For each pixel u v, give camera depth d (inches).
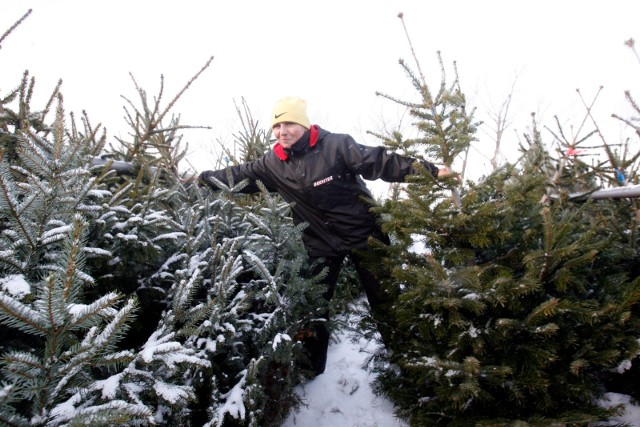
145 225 75.9
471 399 71.2
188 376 67.3
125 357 46.7
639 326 68.8
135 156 117.2
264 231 100.1
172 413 59.6
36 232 55.4
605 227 105.3
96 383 49.5
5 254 52.0
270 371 90.2
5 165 54.3
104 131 105.7
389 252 91.0
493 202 85.7
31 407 42.3
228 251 85.4
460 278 72.4
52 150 58.9
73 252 41.7
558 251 67.9
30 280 54.1
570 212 107.7
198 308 63.1
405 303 82.0
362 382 115.6
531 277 69.9
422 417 75.0
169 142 134.4
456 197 85.9
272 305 92.4
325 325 101.5
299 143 103.3
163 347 52.9
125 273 76.3
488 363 72.7
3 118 90.5
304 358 103.0
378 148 98.7
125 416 40.1
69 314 41.2
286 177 108.4
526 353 69.8
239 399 70.3
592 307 69.7
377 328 97.4
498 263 84.6
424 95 84.1
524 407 71.3
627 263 95.0
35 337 57.0
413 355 83.7
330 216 106.6
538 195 84.9
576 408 67.7
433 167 88.7
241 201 153.8
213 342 67.9
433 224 81.6
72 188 62.1
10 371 37.7
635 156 121.8
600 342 70.2
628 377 82.4
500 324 67.2
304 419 101.2
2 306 37.4
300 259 95.3
